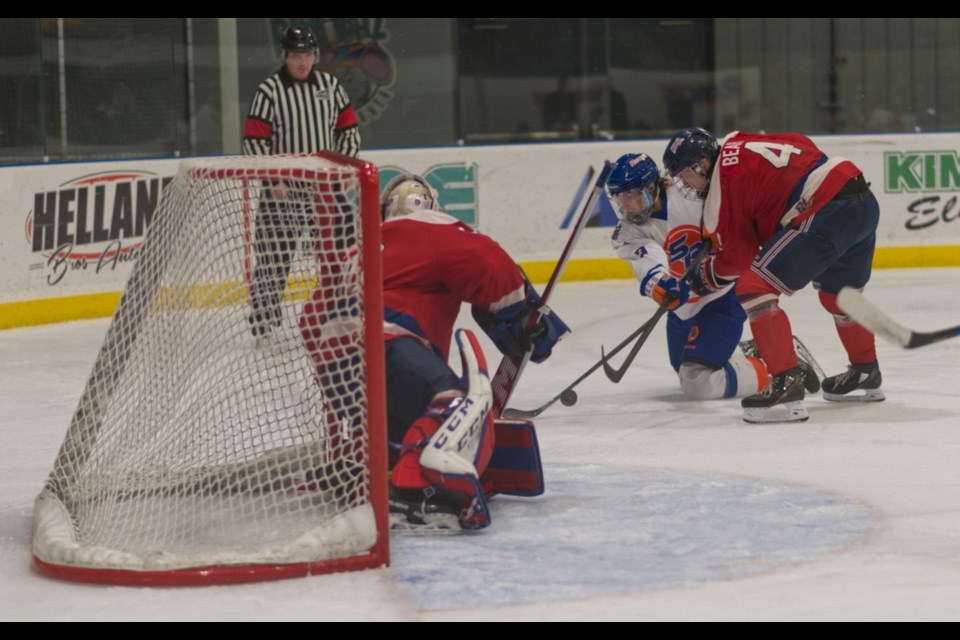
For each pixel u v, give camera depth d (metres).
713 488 11.51
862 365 15.42
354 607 8.39
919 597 8.38
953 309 24.59
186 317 10.59
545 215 30.91
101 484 10.79
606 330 22.92
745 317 15.91
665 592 8.58
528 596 8.55
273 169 9.78
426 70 36.56
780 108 39.22
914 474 11.91
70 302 26.19
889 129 39.03
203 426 11.13
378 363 9.20
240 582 8.92
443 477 9.89
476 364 10.24
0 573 9.50
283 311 10.42
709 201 13.98
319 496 10.31
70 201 26.09
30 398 17.86
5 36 27.95
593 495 11.35
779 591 8.55
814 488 11.43
